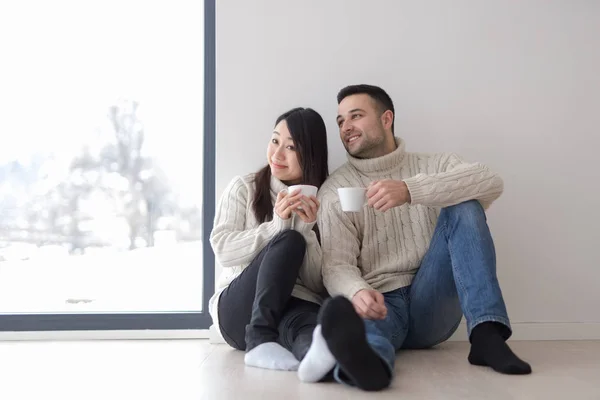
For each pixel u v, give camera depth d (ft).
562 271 7.97
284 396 4.47
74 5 8.49
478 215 5.75
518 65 8.13
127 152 8.39
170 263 8.30
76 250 8.31
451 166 6.78
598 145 8.12
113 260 8.30
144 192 8.36
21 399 4.56
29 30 8.43
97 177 8.36
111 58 8.46
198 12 8.48
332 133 7.98
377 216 6.68
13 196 8.30
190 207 8.34
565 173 8.07
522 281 7.92
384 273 6.51
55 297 8.27
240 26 8.03
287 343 5.74
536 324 7.86
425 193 5.76
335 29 8.06
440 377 5.12
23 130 8.36
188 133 8.39
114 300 8.29
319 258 6.22
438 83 8.07
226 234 6.46
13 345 7.41
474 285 5.50
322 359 4.74
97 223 8.34
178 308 8.27
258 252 6.20
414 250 6.60
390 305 6.24
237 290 6.09
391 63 8.06
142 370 5.69
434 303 6.15
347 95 7.04
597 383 4.84
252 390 4.69
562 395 4.43
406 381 4.96
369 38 8.07
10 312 8.09
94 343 7.54
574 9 8.20
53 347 7.24
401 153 6.98
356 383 4.49
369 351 4.35
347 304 4.29
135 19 8.49
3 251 8.27
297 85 8.00
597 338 7.85
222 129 7.93
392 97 8.05
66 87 8.43
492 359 5.29
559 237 8.00
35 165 8.34
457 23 8.13
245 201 6.86
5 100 8.37
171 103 8.43
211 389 4.76
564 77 8.14
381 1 8.11
